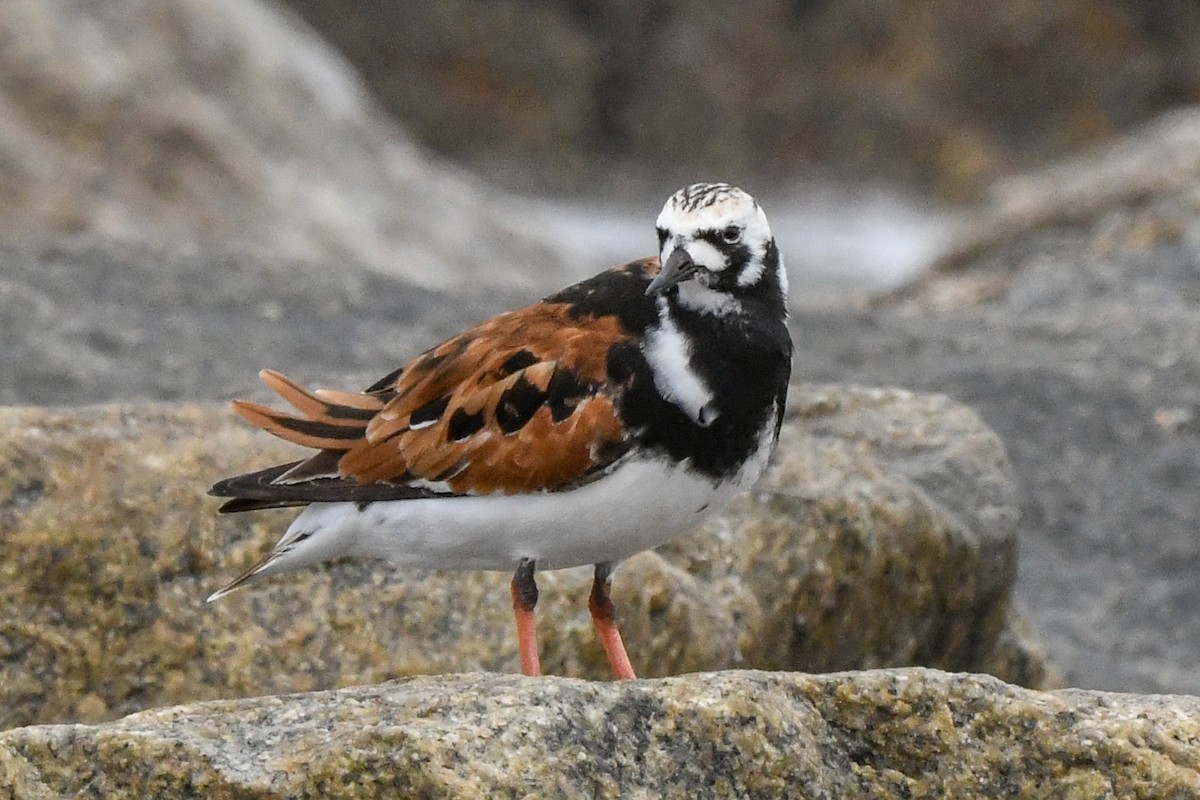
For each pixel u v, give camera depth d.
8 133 24.91
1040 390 18.62
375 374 14.80
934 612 12.26
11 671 10.16
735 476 8.89
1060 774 6.99
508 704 6.78
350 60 43.16
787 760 6.98
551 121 43.44
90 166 25.28
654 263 9.22
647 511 8.80
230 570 10.53
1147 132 30.81
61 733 6.66
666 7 43.44
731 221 8.80
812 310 21.45
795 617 11.57
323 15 43.03
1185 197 25.98
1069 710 7.10
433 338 18.19
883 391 13.55
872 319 21.20
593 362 8.71
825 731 7.16
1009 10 42.72
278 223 26.39
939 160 42.97
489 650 10.54
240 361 17.08
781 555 11.55
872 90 43.06
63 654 10.23
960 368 19.20
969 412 13.46
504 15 43.25
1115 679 14.46
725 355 8.73
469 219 29.66
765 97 43.34
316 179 27.67
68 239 20.69
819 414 13.20
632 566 10.88
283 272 19.97
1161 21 43.06
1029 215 27.16
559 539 8.86
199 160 26.20
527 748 6.63
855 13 43.03
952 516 12.34
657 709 6.94
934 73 42.94
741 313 8.84
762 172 43.47
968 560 12.30
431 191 29.70
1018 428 17.91
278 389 9.25
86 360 16.77
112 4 27.14
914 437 13.00
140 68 26.58
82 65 25.94
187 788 6.53
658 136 43.56
